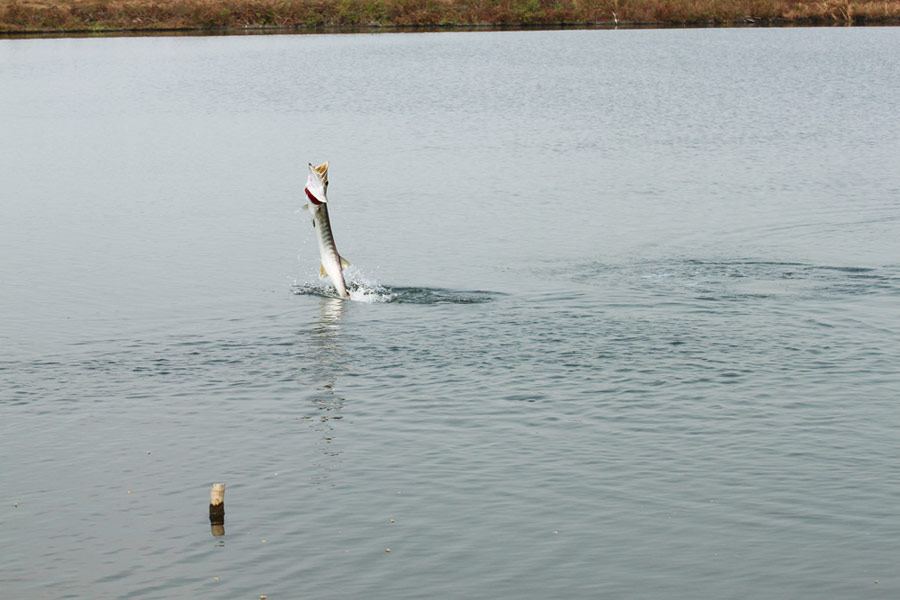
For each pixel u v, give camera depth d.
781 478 13.07
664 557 11.36
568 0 103.56
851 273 22.22
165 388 16.36
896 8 99.56
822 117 47.09
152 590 10.87
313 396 15.93
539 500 12.60
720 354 17.44
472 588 10.85
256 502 12.68
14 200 31.22
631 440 14.22
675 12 100.38
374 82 62.53
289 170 35.72
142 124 47.56
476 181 33.12
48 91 60.34
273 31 98.44
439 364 17.17
